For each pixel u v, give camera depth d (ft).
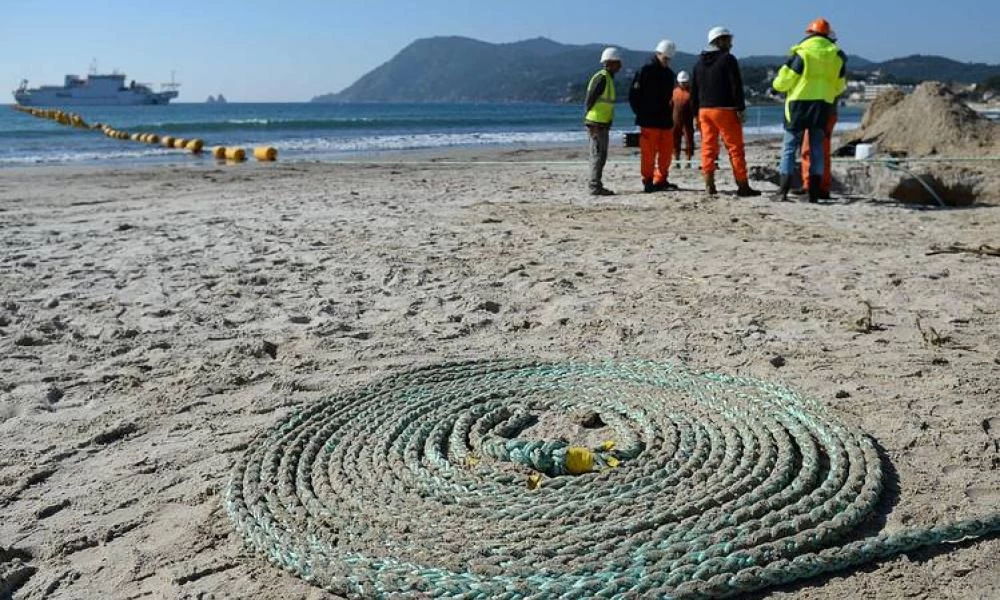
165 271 23.11
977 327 16.69
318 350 16.53
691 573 8.49
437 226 29.53
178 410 13.84
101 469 11.91
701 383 13.74
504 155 68.90
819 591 8.52
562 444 11.41
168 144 85.71
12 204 37.01
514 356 15.87
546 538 9.27
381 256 24.45
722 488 10.20
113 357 16.38
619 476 10.66
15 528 10.43
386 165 56.75
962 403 12.89
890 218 29.22
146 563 9.55
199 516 10.53
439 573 8.66
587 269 22.34
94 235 28.78
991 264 21.84
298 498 10.48
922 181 33.96
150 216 33.09
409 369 14.97
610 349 16.12
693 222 28.89
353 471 11.12
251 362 15.97
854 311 17.94
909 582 8.60
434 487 10.55
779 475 10.39
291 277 22.22
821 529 9.13
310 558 9.09
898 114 47.44
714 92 33.45
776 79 32.14
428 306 19.27
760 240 25.67
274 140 96.58
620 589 8.29
